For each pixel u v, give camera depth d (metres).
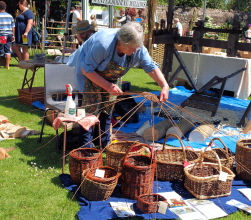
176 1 23.98
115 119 5.71
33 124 5.54
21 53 10.58
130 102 5.98
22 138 4.87
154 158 3.42
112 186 3.18
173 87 9.67
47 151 4.42
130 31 3.12
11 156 4.20
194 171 3.58
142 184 3.20
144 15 15.27
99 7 11.41
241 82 7.95
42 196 3.25
